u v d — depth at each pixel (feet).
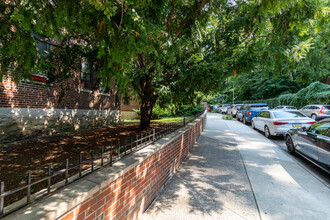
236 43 17.85
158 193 11.07
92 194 5.36
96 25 7.83
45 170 10.17
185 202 10.12
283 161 17.19
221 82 18.62
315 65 18.92
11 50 7.95
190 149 21.01
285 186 12.07
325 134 14.47
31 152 13.78
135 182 8.20
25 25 6.57
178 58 17.79
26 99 20.11
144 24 8.10
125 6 7.06
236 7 17.29
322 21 12.30
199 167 15.48
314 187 11.98
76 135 21.40
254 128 37.83
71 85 26.23
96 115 31.32
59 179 8.87
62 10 6.93
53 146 15.69
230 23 17.15
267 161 17.11
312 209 9.53
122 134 21.72
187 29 12.75
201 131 32.50
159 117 52.75
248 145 23.45
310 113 49.52
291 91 80.94
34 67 10.05
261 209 9.51
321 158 14.07
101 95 32.68
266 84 88.22
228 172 14.39
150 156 9.84
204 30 14.23
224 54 18.07
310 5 11.55
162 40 10.57
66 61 15.94
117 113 37.70
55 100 23.68
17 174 9.61
